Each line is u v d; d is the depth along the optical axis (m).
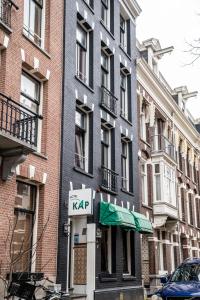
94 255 13.72
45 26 13.59
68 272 13.29
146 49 25.94
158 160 22.30
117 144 17.81
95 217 14.84
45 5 13.79
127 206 17.97
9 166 10.38
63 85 13.91
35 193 12.08
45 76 12.86
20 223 11.30
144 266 20.64
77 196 12.85
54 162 12.79
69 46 14.60
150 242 21.09
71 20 15.04
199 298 9.51
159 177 22.11
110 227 16.53
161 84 24.27
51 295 9.55
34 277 10.40
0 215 10.22
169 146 24.67
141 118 22.58
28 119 10.59
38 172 11.90
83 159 15.37
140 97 21.97
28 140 10.51
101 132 17.19
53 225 12.28
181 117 28.92
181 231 26.48
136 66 21.42
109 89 18.27
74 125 14.27
